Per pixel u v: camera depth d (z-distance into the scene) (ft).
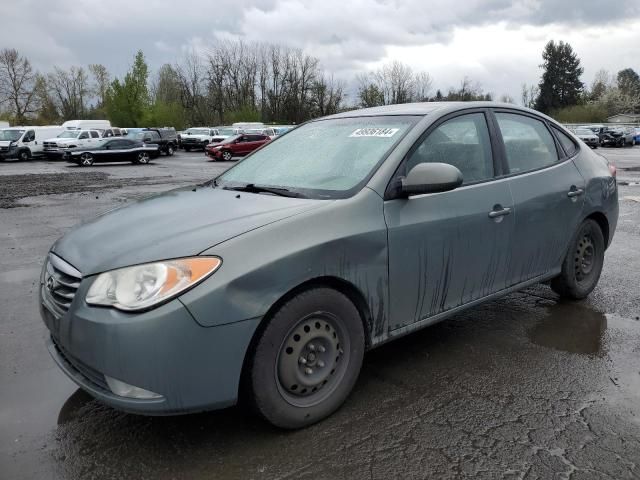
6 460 8.67
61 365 8.95
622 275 18.53
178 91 251.39
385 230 9.82
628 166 75.36
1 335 14.05
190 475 8.22
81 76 266.98
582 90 339.16
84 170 82.99
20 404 10.48
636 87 332.60
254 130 142.20
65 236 10.31
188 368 7.86
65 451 8.90
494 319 14.52
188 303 7.77
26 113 235.81
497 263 12.14
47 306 9.11
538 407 10.01
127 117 191.93
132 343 7.65
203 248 8.20
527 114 13.93
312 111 258.37
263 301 8.28
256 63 255.91
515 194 12.39
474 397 10.39
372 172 10.28
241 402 9.27
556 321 14.33
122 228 9.50
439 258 10.78
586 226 15.06
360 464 8.39
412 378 11.18
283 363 8.85
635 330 13.70
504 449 8.73
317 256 8.86
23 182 61.67
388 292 10.05
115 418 9.87
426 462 8.42
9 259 22.88
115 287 7.98
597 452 8.63
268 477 8.13
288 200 9.99
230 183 12.10
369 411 9.88
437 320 11.16
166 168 87.51
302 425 9.26
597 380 11.06
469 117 12.26
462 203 11.19
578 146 15.37
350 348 9.66
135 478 8.20
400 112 12.19
